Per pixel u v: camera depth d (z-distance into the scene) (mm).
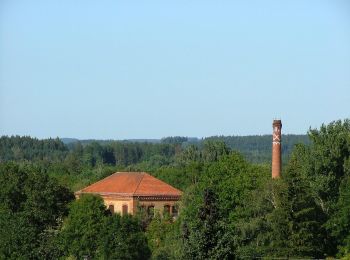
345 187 188875
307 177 199875
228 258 138750
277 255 174875
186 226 143250
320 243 183500
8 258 189125
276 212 177875
